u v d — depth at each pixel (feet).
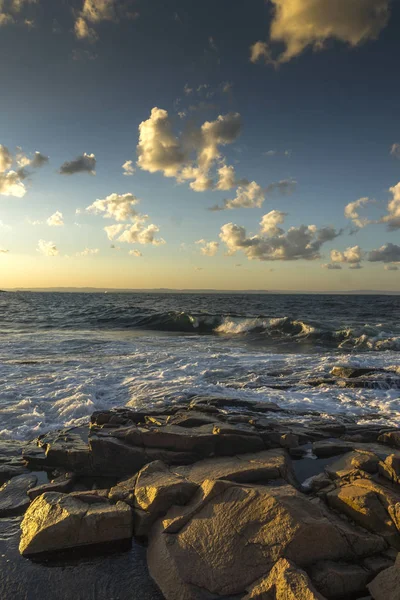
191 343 67.72
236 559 12.25
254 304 216.13
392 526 13.30
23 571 13.05
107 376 38.93
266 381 37.29
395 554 12.43
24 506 16.48
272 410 27.40
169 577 12.31
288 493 14.16
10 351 56.49
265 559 12.09
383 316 124.47
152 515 14.92
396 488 15.48
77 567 13.21
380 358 50.01
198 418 23.07
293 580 10.73
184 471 18.03
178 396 31.27
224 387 34.71
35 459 20.07
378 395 31.91
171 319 101.71
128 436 20.54
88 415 27.25
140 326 98.17
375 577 11.36
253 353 55.98
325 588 11.30
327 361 47.78
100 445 19.58
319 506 14.80
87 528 14.19
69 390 33.19
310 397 31.48
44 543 13.89
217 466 18.17
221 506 14.11
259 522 13.05
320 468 19.07
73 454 19.61
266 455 19.17
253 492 14.14
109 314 127.24
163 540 13.56
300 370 42.34
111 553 13.85
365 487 15.28
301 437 21.77
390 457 16.56
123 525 14.48
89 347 60.95
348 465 18.07
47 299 325.62
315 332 75.05
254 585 11.47
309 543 12.23
